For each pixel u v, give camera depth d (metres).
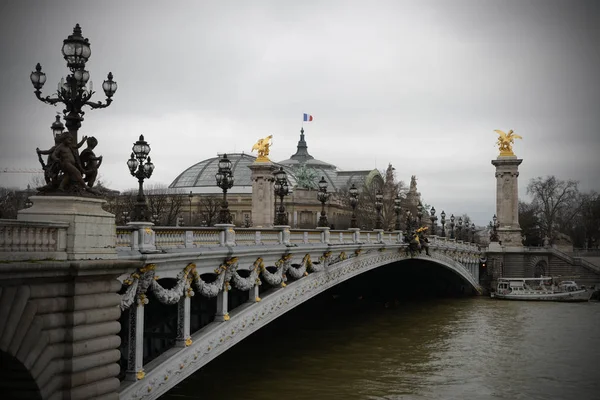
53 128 27.27
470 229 149.00
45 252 19.78
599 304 96.56
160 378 27.70
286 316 64.56
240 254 33.78
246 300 40.38
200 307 37.56
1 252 18.39
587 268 119.38
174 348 29.61
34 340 19.17
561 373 49.09
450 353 55.75
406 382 45.12
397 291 98.88
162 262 27.11
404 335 63.75
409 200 155.00
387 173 149.25
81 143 21.55
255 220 116.12
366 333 63.94
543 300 100.69
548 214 157.00
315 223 127.69
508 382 46.03
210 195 129.50
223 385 41.44
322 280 47.78
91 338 21.00
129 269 22.64
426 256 81.00
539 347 59.12
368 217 132.88
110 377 21.89
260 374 44.78
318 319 71.56
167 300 27.75
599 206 160.00
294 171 168.75
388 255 66.00
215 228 32.50
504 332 67.25
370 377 45.94
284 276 41.19
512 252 118.31
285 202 126.25
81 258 20.67
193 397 38.22
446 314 81.25
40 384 19.42
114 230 22.28
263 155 116.62
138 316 26.08
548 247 122.75
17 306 18.53
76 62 21.28
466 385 44.97
